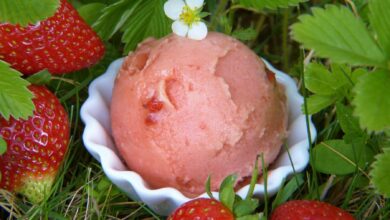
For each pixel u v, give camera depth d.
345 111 0.23
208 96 0.21
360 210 0.23
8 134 0.22
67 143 0.23
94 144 0.22
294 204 0.20
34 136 0.22
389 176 0.19
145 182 0.22
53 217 0.23
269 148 0.22
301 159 0.22
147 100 0.21
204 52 0.22
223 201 0.19
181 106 0.21
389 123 0.16
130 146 0.22
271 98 0.22
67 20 0.23
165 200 0.21
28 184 0.23
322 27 0.17
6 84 0.21
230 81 0.21
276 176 0.22
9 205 0.23
